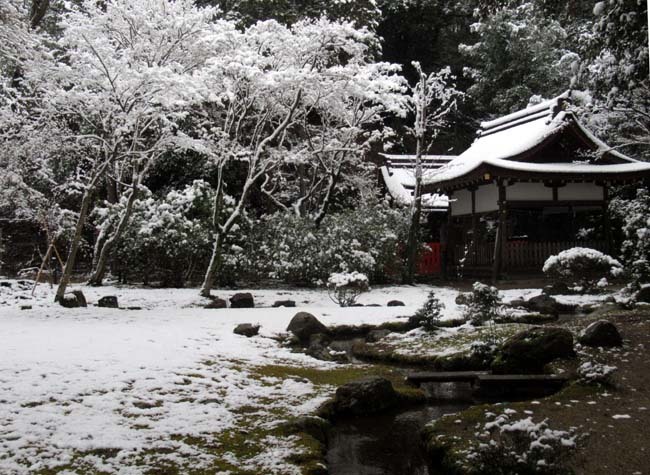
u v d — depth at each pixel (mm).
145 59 15250
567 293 15805
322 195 24828
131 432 5113
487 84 33062
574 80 12953
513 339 8133
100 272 17500
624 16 10109
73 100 13539
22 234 22578
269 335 10484
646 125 21266
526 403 6336
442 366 8477
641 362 7645
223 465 4543
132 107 13414
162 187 22406
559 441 4441
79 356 7648
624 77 11984
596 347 8359
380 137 23812
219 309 13500
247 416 5828
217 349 8867
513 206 20469
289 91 16469
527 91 30656
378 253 19500
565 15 13031
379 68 17734
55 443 4781
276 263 18406
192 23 14922
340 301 15094
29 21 14602
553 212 23672
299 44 16031
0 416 5309
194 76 13562
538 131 20547
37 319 11133
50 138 15523
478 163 19328
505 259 20047
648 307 11617
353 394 6484
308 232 18812
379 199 25219
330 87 16656
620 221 21328
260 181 24031
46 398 5867
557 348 7973
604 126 22859
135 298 15062
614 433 5363
